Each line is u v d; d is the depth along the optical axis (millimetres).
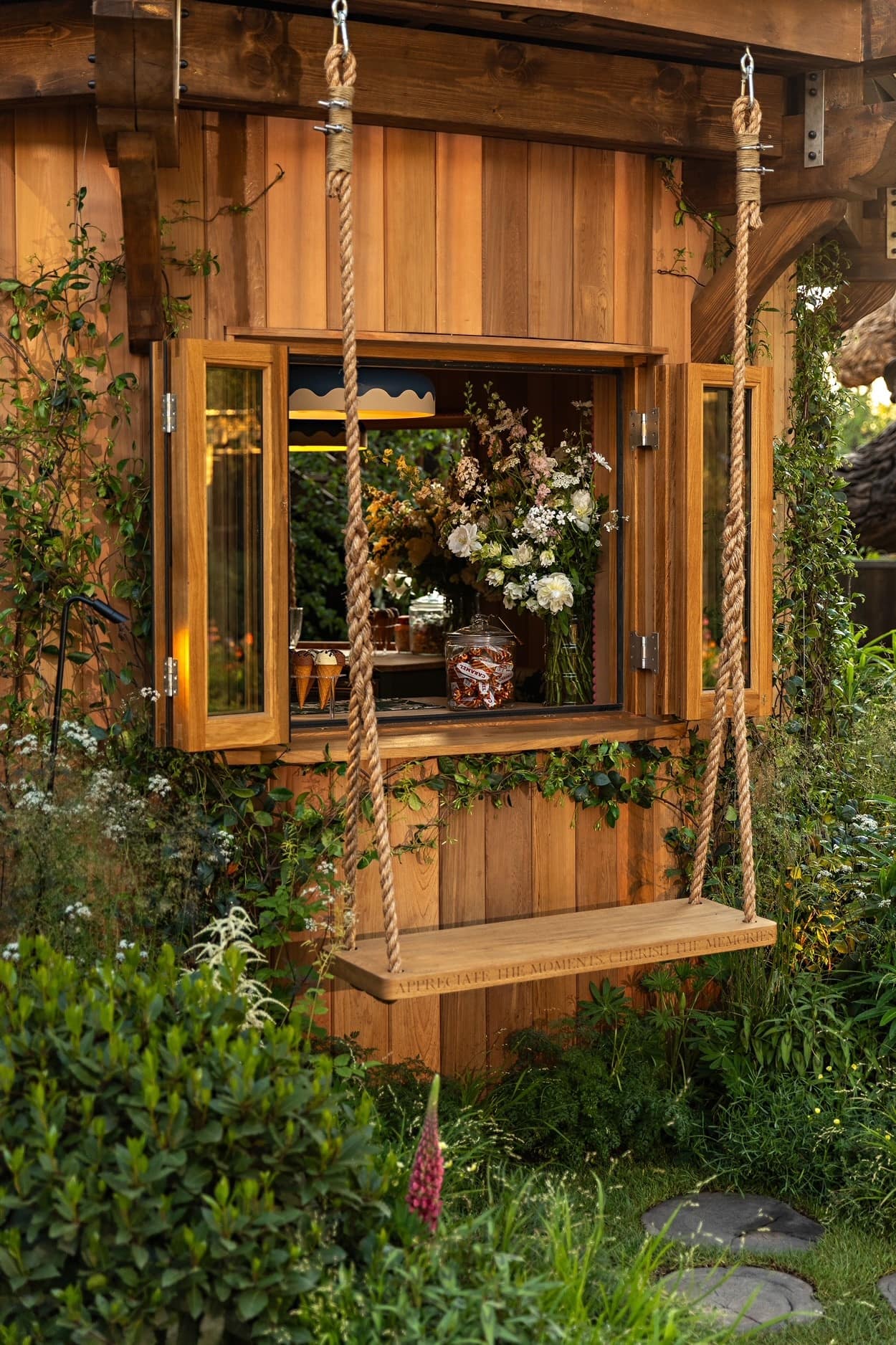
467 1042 4602
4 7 3752
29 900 3611
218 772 4094
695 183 4789
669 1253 3830
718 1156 4359
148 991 3035
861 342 7863
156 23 3238
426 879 4480
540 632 5668
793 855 4812
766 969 4770
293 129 4168
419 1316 2711
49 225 3980
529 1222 3625
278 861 4195
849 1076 4387
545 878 4711
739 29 4188
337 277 4250
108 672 4059
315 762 4223
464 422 6258
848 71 4508
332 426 6129
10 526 3971
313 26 4020
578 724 4785
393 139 4285
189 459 3803
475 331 4445
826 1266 3775
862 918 4953
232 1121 2795
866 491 8000
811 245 4703
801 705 5383
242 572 3934
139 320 3928
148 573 4062
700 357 4832
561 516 4895
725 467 4809
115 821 3742
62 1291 2658
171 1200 2682
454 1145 3789
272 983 4223
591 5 3896
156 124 3449
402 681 5648
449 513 5527
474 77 4227
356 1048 4195
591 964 3930
